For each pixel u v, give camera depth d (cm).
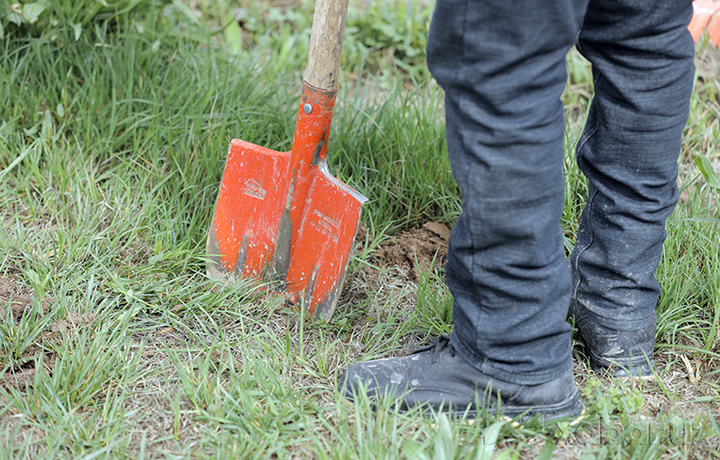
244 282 187
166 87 246
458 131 120
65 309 169
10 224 203
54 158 218
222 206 189
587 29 135
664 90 132
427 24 316
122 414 142
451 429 135
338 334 173
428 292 183
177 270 192
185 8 301
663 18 126
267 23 326
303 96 165
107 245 194
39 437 137
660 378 159
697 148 248
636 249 146
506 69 111
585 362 165
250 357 162
